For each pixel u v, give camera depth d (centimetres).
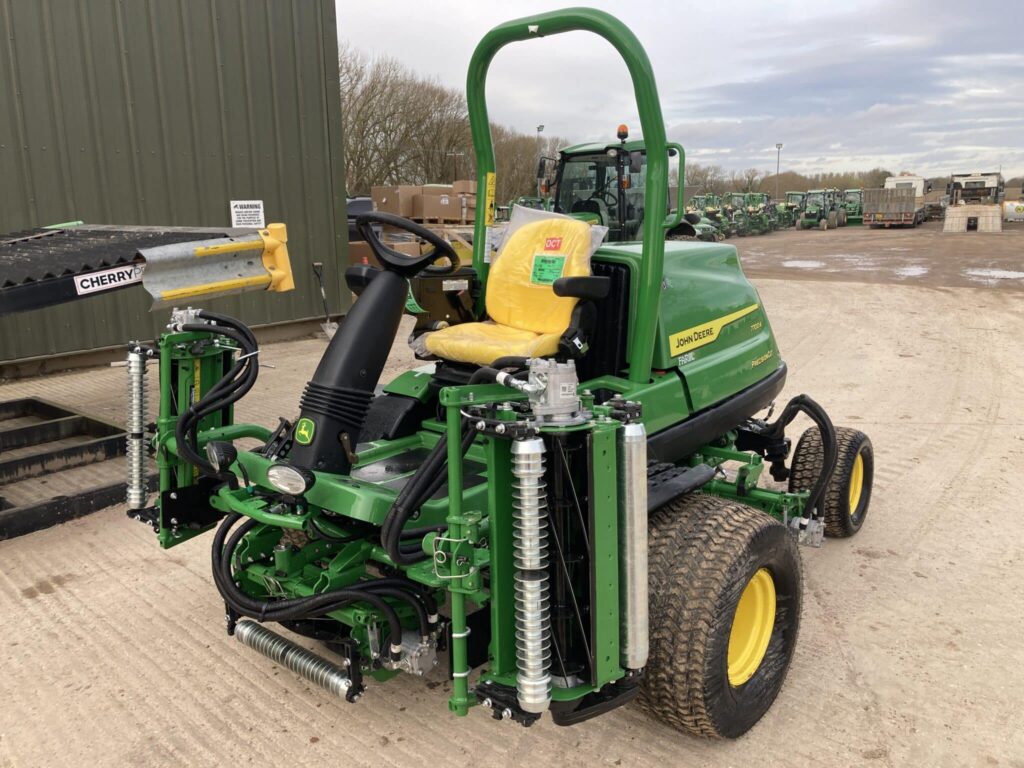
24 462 484
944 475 487
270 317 907
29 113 705
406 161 3234
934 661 297
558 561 203
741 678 254
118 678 296
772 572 260
